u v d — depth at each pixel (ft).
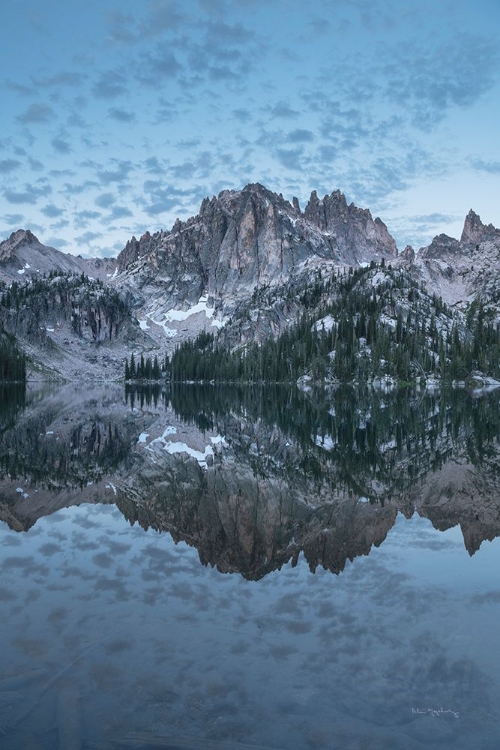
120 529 51.16
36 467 88.84
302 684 23.79
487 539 48.67
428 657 26.22
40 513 57.77
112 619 30.22
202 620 30.35
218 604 32.71
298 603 32.99
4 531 50.08
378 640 27.99
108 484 75.36
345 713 21.59
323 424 179.01
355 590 35.40
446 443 123.13
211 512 59.16
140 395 461.78
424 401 349.82
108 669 24.88
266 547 45.78
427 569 39.81
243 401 356.79
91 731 20.51
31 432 147.02
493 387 649.20
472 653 26.63
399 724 21.16
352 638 28.14
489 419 198.29
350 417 211.82
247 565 40.60
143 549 44.62
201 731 20.56
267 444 124.26
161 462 96.22
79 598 33.42
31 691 23.11
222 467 91.35
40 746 19.39
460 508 61.82
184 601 33.17
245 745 19.85
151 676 24.31
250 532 50.78
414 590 35.29
